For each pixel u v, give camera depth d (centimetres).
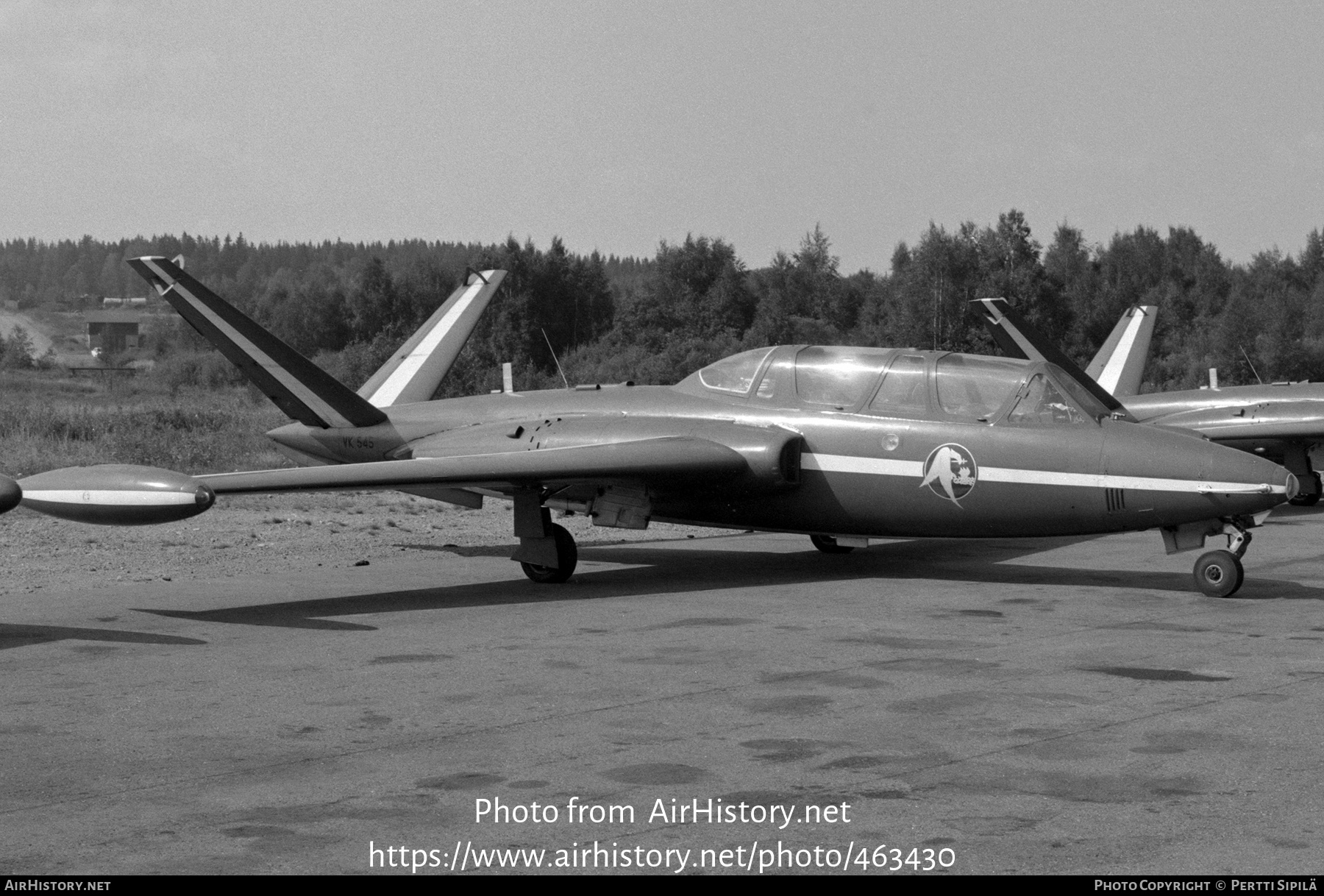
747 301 17512
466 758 1223
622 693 1489
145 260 2719
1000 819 1046
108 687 1523
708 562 2758
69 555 2742
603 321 17925
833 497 2448
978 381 2388
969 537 2381
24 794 1116
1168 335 18362
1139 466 2202
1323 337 17788
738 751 1242
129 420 5897
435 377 3291
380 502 3975
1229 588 2202
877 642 1808
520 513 2409
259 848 986
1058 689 1502
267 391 2988
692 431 2536
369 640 1830
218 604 2155
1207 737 1285
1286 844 986
